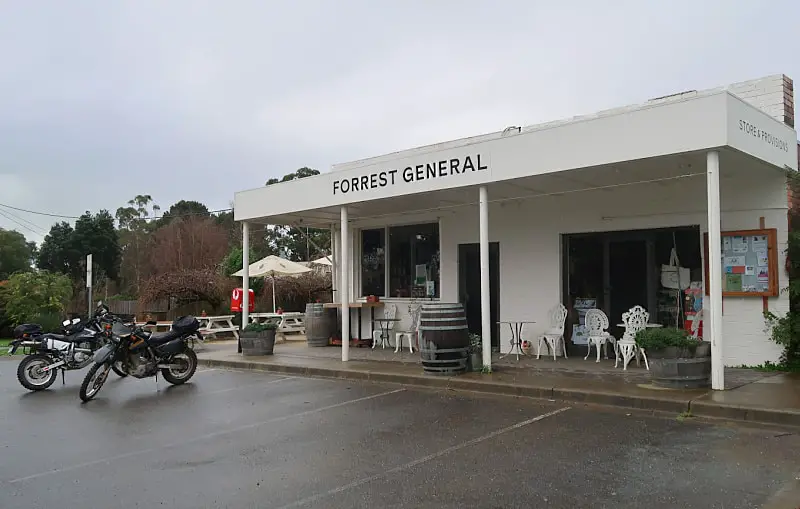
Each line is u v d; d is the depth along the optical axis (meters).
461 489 5.21
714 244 8.26
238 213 14.98
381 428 7.43
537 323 12.78
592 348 12.20
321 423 7.81
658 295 11.55
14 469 6.20
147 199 54.94
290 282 25.45
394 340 15.23
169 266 40.94
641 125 8.70
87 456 6.61
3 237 42.94
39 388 11.04
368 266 16.17
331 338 15.91
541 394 8.91
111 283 46.16
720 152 8.55
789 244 9.88
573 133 9.35
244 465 6.12
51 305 23.23
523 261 13.03
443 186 10.89
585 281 12.48
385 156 15.33
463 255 14.10
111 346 10.37
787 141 10.05
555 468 5.69
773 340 9.97
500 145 10.15
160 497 5.27
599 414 7.82
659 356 8.59
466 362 10.58
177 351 11.22
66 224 47.50
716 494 4.93
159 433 7.56
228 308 23.28
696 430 6.89
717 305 8.27
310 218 15.59
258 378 11.84
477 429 7.22
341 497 5.12
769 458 5.82
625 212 11.70
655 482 5.24
